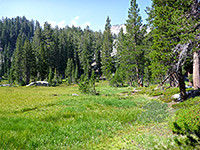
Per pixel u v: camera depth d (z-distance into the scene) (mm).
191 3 10164
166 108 11820
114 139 6449
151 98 18609
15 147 5387
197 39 8789
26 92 34406
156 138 5980
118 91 31812
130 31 36219
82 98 20547
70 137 6586
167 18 11586
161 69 11922
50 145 5715
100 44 100750
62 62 88062
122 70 48750
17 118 9461
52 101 18172
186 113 6605
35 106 15070
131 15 36688
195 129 5473
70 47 95188
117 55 74062
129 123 8922
